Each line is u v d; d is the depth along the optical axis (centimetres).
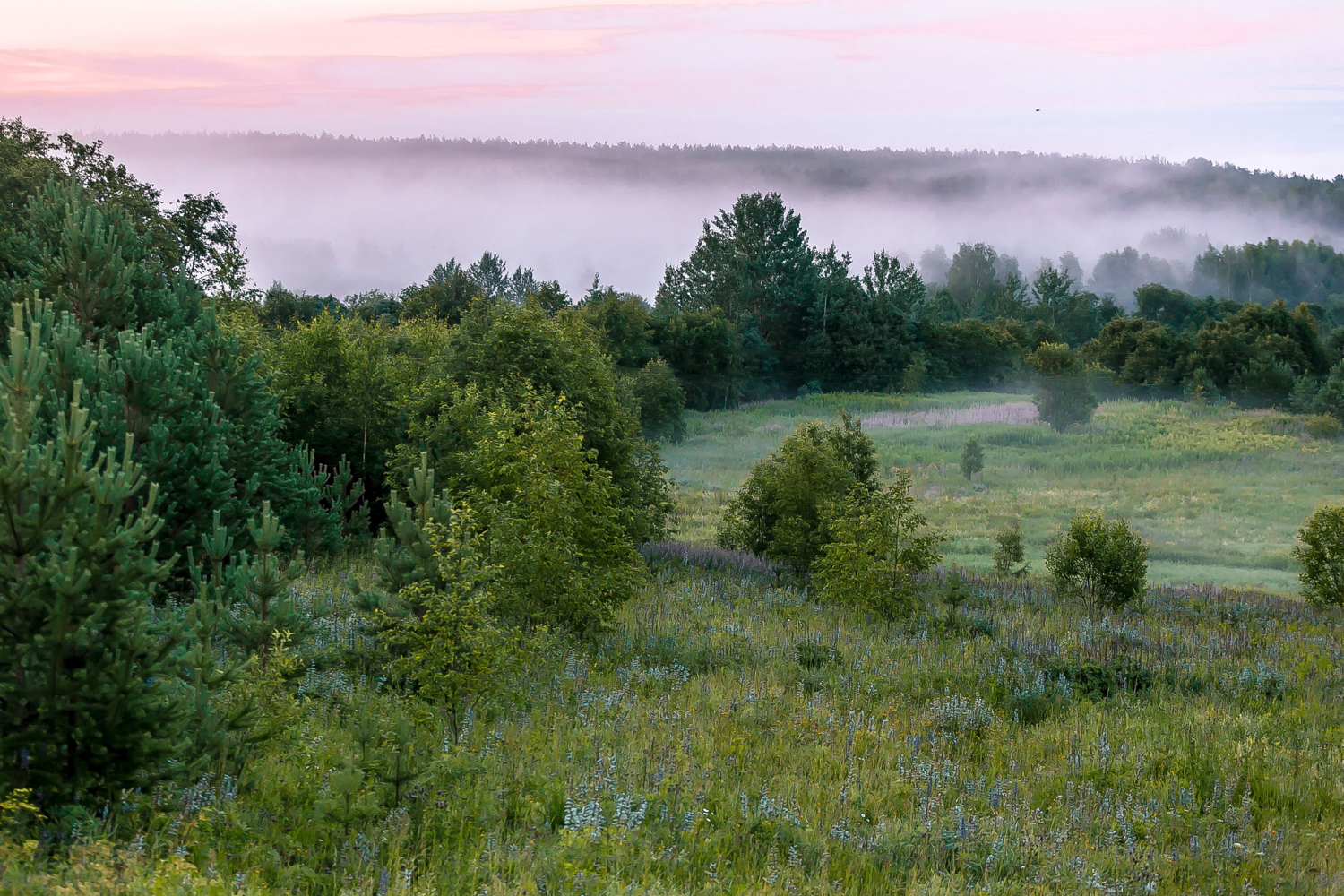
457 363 2272
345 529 2122
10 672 636
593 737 997
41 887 518
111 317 1680
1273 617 2134
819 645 1531
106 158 3294
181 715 696
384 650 1155
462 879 643
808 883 704
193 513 1403
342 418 2427
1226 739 1177
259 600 1034
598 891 630
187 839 647
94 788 659
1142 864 795
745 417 8100
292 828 711
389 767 767
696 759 966
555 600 1389
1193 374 8325
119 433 1284
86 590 648
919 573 2366
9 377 676
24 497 647
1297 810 968
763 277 11144
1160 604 2295
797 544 2345
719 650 1483
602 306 8400
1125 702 1357
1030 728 1232
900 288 12550
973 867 768
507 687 1105
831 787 934
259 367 1891
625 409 2455
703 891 666
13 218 2645
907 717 1217
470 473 1697
